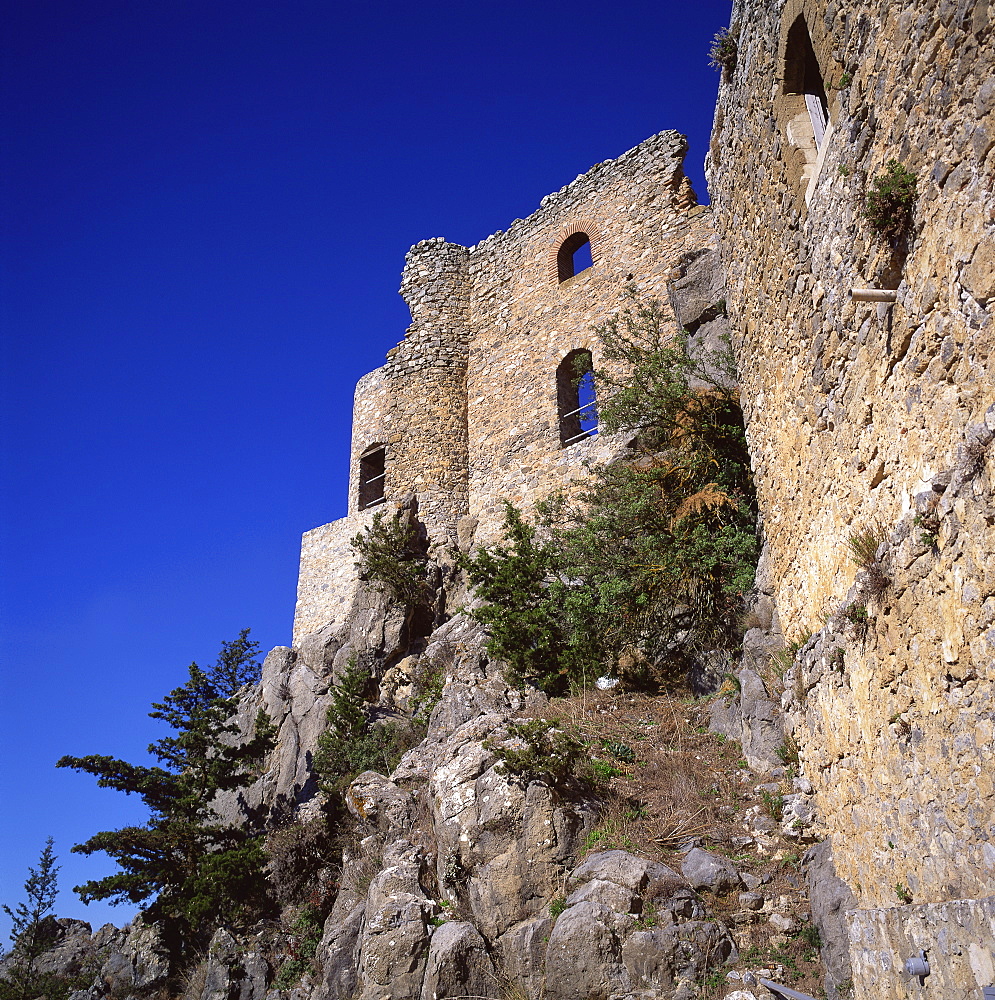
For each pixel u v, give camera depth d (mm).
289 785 22562
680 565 14938
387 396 29422
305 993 13312
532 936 10586
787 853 10188
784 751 11188
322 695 24266
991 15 5219
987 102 5254
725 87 12062
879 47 6750
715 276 19375
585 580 17234
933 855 6266
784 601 11008
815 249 8750
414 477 27656
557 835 11484
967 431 5504
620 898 10117
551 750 12227
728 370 16578
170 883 19328
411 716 20016
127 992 18609
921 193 6113
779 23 9508
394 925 11609
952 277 5699
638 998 9203
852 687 7973
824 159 8312
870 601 7273
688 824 11273
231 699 23453
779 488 10867
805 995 8312
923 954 6035
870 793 7641
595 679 15844
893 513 6934
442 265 30766
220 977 15602
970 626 5527
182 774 21688
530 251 29141
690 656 14961
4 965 25938
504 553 19344
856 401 7762
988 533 5250
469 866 11883
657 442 17062
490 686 16844
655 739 13383
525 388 27109
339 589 27625
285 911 16672
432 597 24906
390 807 14922
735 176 12023
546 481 25094
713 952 9352
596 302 26344
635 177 26984
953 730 5875
